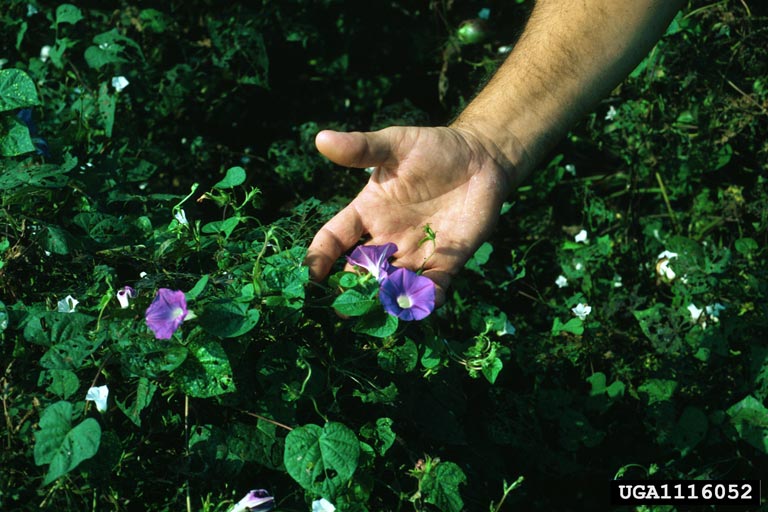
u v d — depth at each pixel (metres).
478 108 0.76
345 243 0.70
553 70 0.75
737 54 1.05
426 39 1.20
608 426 0.92
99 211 0.79
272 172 1.13
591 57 0.75
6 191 0.70
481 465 0.81
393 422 0.71
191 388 0.59
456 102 1.20
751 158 1.09
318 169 1.10
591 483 0.95
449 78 1.20
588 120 1.12
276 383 0.64
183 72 1.08
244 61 1.12
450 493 0.65
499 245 1.10
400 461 0.71
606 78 0.76
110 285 0.62
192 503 0.62
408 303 0.62
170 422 0.64
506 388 0.90
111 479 0.61
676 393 0.89
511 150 0.74
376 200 0.71
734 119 1.04
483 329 0.82
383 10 1.20
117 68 1.02
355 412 0.70
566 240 1.10
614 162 1.21
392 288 0.62
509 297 1.04
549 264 1.09
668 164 1.08
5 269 0.66
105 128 0.93
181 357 0.58
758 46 1.04
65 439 0.54
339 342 0.69
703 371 0.89
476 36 1.15
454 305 0.95
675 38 1.04
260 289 0.61
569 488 0.95
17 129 0.70
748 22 1.03
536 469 0.89
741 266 0.96
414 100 1.24
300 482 0.58
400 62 1.23
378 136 0.68
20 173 0.70
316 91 1.20
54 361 0.57
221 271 0.66
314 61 1.18
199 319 0.58
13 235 0.70
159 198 0.78
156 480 0.62
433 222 0.72
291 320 0.63
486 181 0.72
